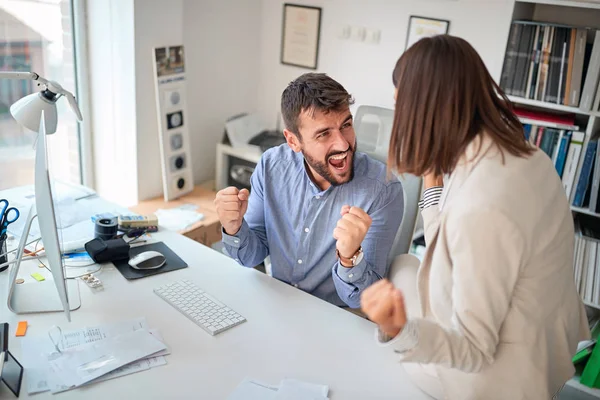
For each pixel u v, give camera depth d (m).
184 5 2.69
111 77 2.51
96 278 1.57
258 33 3.22
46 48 2.42
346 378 1.25
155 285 1.57
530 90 2.26
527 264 1.00
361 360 1.31
